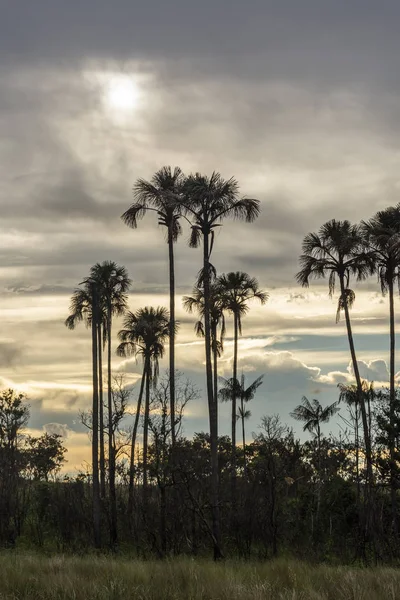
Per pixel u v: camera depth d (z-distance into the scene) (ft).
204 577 69.67
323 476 150.00
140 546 126.62
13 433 151.64
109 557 111.04
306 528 138.00
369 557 115.14
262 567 81.76
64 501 150.51
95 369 145.38
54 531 150.61
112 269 201.26
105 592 58.34
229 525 128.88
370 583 63.77
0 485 147.02
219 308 191.42
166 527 124.98
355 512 140.77
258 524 131.85
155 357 197.67
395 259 155.63
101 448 167.84
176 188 125.90
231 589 60.23
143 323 194.90
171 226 151.23
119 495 153.89
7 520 144.05
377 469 124.36
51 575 68.03
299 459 144.46
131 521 138.00
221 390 204.33
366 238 158.61
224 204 120.37
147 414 125.80
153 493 140.15
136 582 65.36
